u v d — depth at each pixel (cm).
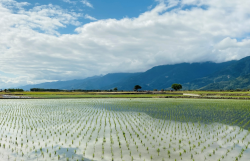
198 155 1298
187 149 1410
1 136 1783
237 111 3362
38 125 2239
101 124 2278
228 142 1576
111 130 1972
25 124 2300
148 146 1478
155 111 3422
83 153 1339
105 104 4891
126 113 3191
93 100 6550
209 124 2256
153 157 1265
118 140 1630
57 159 1244
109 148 1439
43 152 1364
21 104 5000
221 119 2577
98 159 1238
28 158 1261
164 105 4525
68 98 7825
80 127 2123
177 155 1298
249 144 1521
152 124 2259
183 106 4266
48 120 2556
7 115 3014
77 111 3481
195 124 2258
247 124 2252
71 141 1616
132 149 1415
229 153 1332
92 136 1756
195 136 1752
